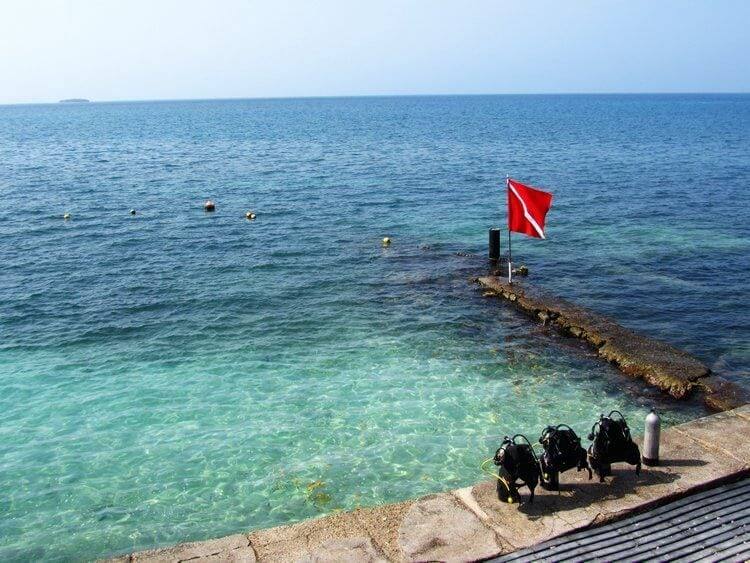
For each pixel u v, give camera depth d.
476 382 17.53
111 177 56.66
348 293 25.20
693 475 10.92
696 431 12.43
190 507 12.39
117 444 14.59
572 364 18.61
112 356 19.61
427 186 50.09
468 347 19.91
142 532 11.71
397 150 79.56
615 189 47.34
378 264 29.14
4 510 12.32
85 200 44.78
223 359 19.30
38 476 13.38
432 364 18.72
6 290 25.77
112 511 12.30
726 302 23.75
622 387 17.20
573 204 41.84
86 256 30.75
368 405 16.27
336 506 12.34
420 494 12.64
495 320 22.12
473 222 37.56
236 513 12.20
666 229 34.88
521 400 16.48
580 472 11.10
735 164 61.50
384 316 22.67
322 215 39.66
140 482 13.18
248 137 107.12
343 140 97.00
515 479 10.13
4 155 78.75
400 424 15.29
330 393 16.97
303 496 12.64
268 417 15.71
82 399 16.77
